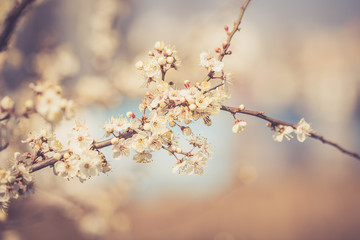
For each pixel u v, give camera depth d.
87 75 4.93
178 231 6.36
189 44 4.08
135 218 6.69
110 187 4.70
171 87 1.59
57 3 5.66
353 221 7.41
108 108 4.36
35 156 1.63
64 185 4.20
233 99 12.15
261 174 9.73
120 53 5.65
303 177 10.30
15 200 2.99
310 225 7.21
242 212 7.50
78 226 4.55
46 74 4.01
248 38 7.29
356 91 16.09
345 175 10.62
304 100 16.34
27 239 4.50
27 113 1.66
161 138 1.60
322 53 18.12
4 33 1.95
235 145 10.38
